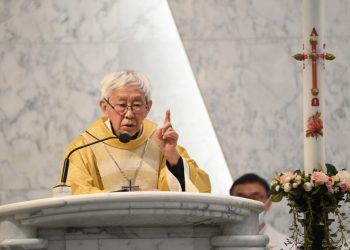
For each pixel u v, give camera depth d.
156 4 24.20
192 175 15.34
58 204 11.05
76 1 24.16
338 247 14.34
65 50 23.97
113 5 24.17
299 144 23.92
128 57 24.02
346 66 24.02
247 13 24.19
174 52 24.09
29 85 23.86
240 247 11.96
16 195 23.55
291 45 24.16
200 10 24.17
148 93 16.03
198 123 23.94
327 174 14.38
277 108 24.00
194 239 12.16
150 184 16.42
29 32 24.02
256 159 23.86
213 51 24.09
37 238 11.55
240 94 24.02
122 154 16.39
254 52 24.11
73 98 23.89
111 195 11.02
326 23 24.11
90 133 16.56
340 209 22.02
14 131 23.72
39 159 23.69
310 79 14.66
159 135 15.15
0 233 11.39
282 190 14.31
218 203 11.48
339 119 23.91
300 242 14.52
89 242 11.88
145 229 12.02
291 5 24.20
